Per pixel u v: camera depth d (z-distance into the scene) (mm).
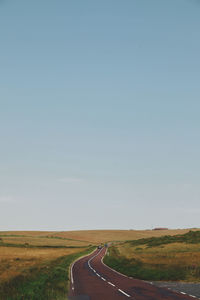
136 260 53844
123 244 133125
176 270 38281
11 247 124312
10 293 21359
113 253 87500
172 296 22391
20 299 18891
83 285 29469
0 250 106625
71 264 59844
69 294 23703
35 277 32656
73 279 35031
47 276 33031
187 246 83688
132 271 41031
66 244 153750
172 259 52031
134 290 25859
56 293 21312
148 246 99312
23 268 47906
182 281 32500
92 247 136875
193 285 28969
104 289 26562
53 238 179500
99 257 83688
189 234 107000
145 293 24016
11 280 30234
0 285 26062
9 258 70938
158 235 195250
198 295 22812
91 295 23125
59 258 71375
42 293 20703
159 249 83500
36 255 83438
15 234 192000
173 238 107125
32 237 179875
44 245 141875
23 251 103062
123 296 22578
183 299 21000
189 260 48812
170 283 30859
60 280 29750
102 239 185500
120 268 46281
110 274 41031
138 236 196125
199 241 90125
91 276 38469
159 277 34688
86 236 193750
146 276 35531
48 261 62625
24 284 26391
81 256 88000
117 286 28641
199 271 36406
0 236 178750
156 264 45781
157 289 26344
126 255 74062
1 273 40688
